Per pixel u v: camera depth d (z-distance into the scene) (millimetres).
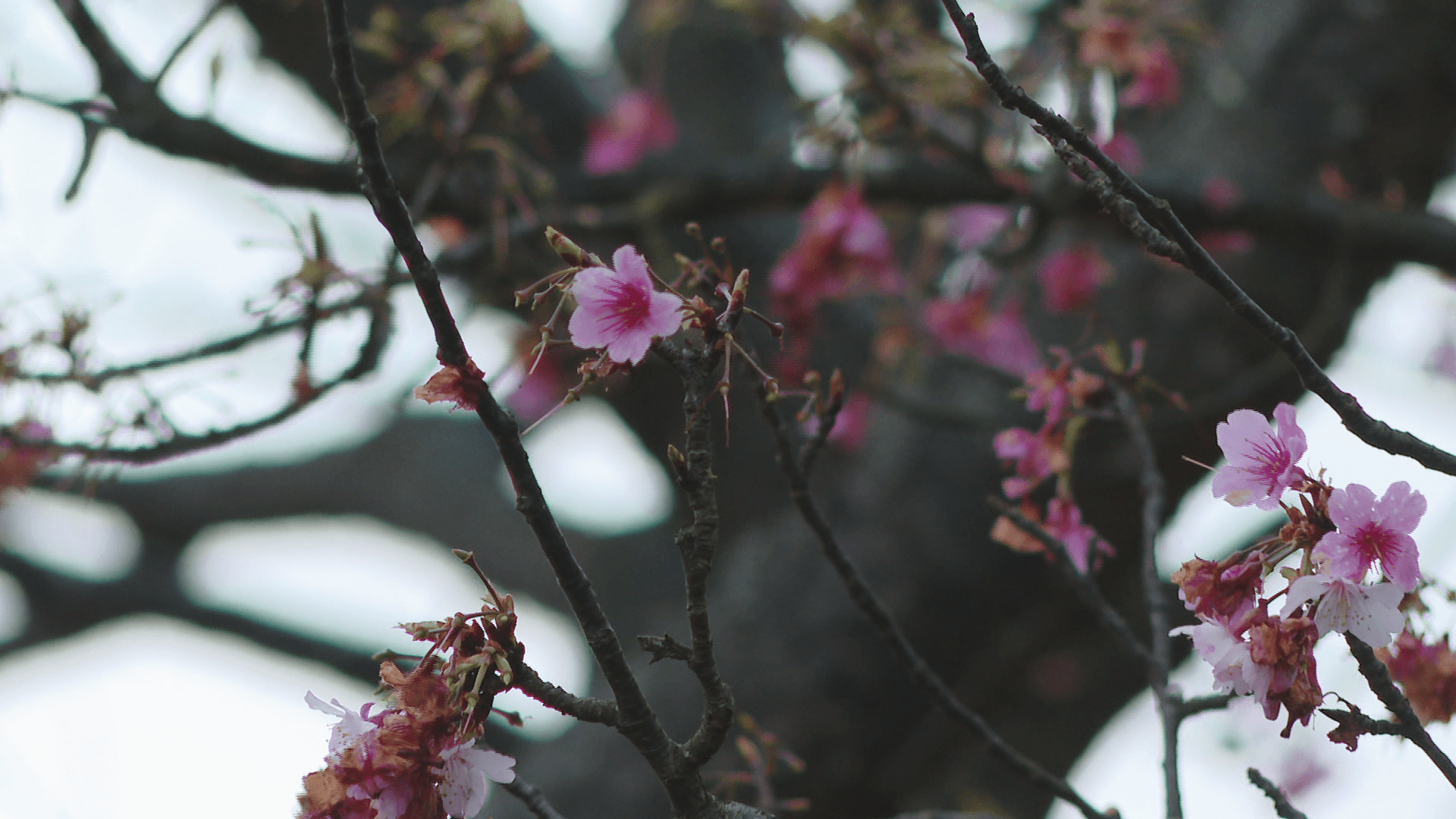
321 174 2236
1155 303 3033
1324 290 3059
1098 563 2031
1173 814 1927
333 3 1750
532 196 2779
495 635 1789
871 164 2811
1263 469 1810
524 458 1774
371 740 1785
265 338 2074
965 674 3094
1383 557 1788
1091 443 2828
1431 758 1788
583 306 1786
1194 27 2613
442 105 2475
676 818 1800
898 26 2441
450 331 1769
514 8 2189
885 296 3076
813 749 3014
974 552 3006
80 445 2057
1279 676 1789
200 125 2172
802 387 2793
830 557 1949
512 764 1784
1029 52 2908
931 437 3117
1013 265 2686
